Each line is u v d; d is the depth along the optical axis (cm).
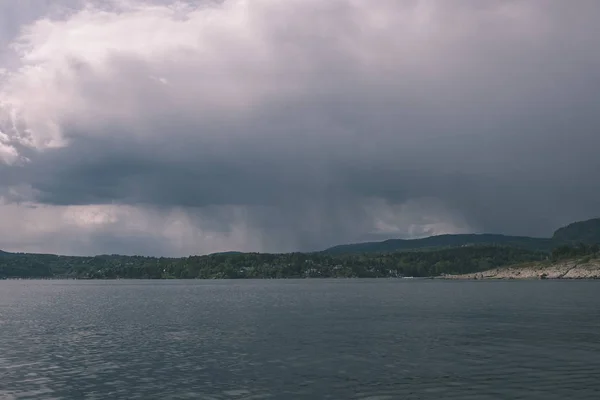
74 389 4319
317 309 12938
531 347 6219
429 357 5619
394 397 3969
